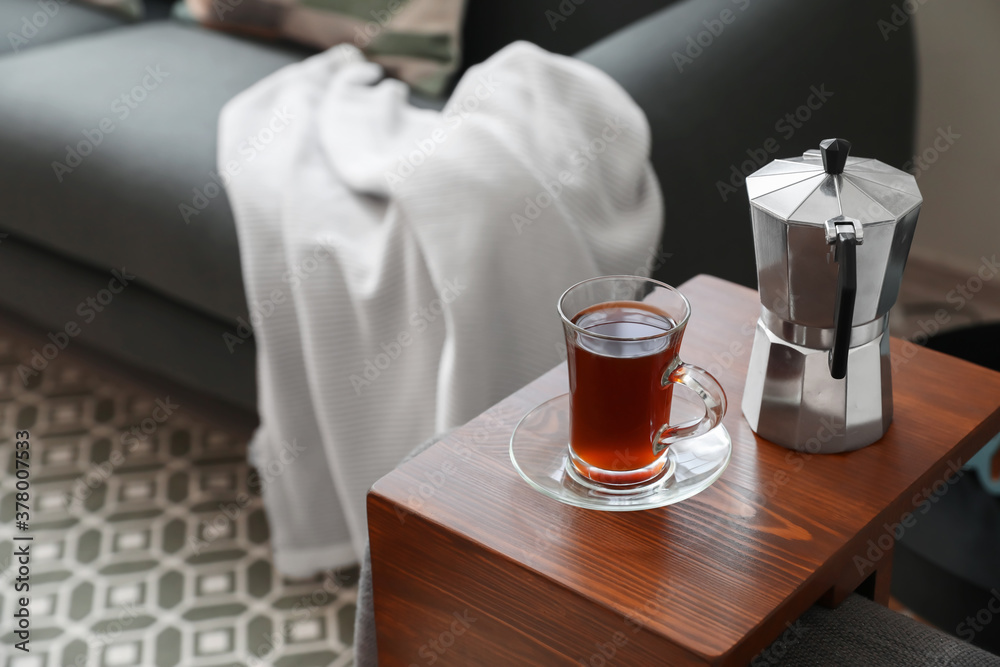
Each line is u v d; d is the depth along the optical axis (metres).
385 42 1.68
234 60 1.75
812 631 0.58
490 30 1.82
